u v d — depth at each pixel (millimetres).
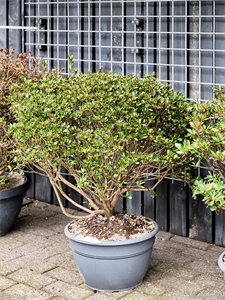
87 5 4402
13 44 5133
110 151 2836
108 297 2912
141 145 3168
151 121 2936
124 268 2883
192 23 3729
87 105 2957
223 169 2645
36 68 4102
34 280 3166
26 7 4934
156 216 4156
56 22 4691
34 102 3016
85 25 4457
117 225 3047
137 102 2977
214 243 3850
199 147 2379
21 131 2982
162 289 3016
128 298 2895
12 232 4133
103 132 2762
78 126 3189
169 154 2895
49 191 4953
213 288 3029
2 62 3969
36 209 4820
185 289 3016
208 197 2318
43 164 2992
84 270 2961
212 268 3344
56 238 3973
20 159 3160
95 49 4441
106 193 2990
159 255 3605
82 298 2908
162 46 3930
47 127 2914
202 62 3723
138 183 3123
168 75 3951
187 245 3812
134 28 4055
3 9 5137
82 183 2861
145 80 3236
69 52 4637
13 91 3330
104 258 2846
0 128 3857
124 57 4215
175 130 3246
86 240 2850
